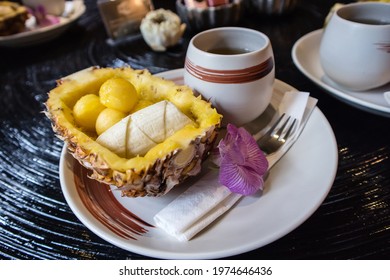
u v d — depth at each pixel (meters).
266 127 0.37
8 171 0.36
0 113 0.45
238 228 0.27
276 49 0.52
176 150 0.27
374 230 0.28
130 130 0.29
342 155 0.34
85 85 0.34
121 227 0.28
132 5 0.57
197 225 0.27
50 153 0.38
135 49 0.56
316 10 0.62
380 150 0.35
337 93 0.38
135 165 0.27
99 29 0.63
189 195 0.29
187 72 0.34
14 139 0.40
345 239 0.28
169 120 0.30
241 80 0.32
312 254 0.27
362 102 0.36
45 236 0.30
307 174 0.31
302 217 0.26
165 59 0.52
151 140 0.29
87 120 0.31
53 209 0.32
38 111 0.44
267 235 0.25
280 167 0.32
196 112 0.32
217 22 0.56
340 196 0.31
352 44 0.37
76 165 0.32
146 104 0.32
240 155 0.30
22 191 0.34
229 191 0.29
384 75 0.38
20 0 0.73
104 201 0.30
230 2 0.58
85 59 0.54
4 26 0.58
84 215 0.28
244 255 0.28
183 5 0.57
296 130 0.35
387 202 0.30
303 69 0.41
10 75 0.52
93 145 0.28
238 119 0.35
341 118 0.38
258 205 0.29
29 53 0.58
